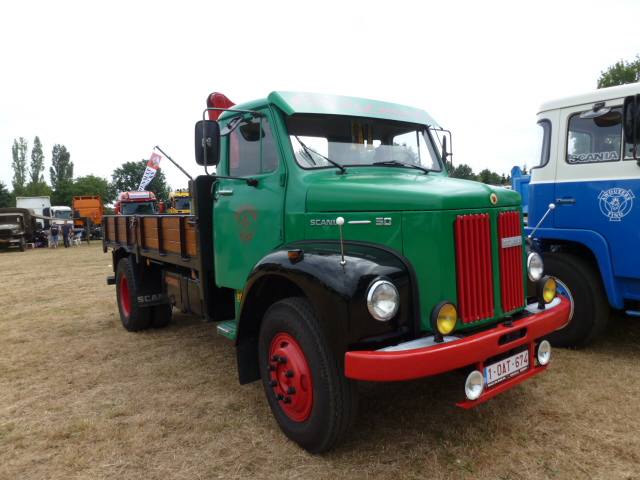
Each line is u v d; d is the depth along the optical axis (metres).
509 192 3.19
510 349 2.95
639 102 3.92
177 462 2.90
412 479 2.62
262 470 2.78
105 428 3.37
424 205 2.79
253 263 3.72
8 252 21.69
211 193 4.18
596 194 4.50
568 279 4.62
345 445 2.98
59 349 5.30
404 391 3.75
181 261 4.66
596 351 4.59
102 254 18.47
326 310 2.68
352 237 3.09
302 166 3.44
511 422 3.21
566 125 4.77
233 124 3.90
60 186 73.56
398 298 2.69
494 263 2.98
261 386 4.06
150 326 6.02
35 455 3.04
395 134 3.95
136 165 72.31
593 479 2.57
